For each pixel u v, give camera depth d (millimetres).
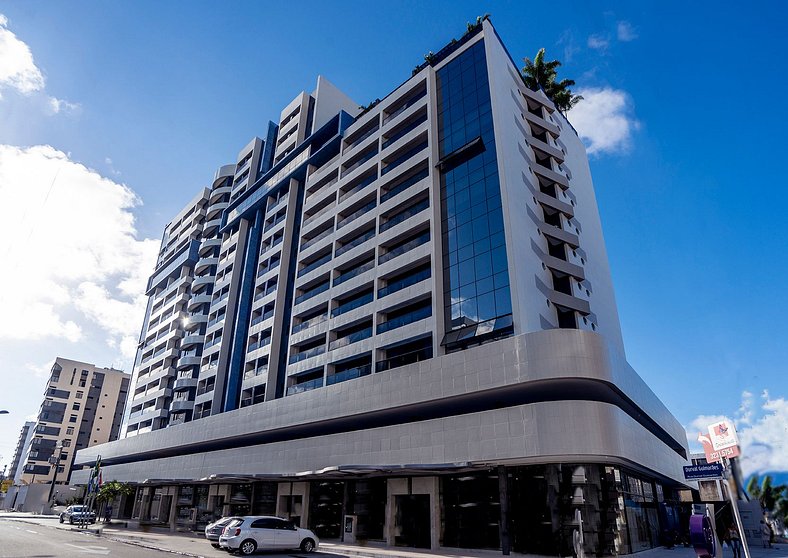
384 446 27938
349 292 41250
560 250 37438
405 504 26875
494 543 22375
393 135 45406
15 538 22828
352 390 32156
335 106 61750
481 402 27031
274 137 70062
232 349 58531
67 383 105875
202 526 37906
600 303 40969
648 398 31562
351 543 27375
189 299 73688
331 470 25547
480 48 39906
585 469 21312
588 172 50656
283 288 52031
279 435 40094
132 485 55188
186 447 50438
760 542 27375
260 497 36750
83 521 38625
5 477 132000
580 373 22438
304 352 43125
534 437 21578
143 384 75312
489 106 36531
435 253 34375
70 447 101562
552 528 20906
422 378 27922
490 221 32594
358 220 43562
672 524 33000
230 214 68812
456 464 23000
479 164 35094
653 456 27766
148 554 18906
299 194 57250
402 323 34531
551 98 51062
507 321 28688
